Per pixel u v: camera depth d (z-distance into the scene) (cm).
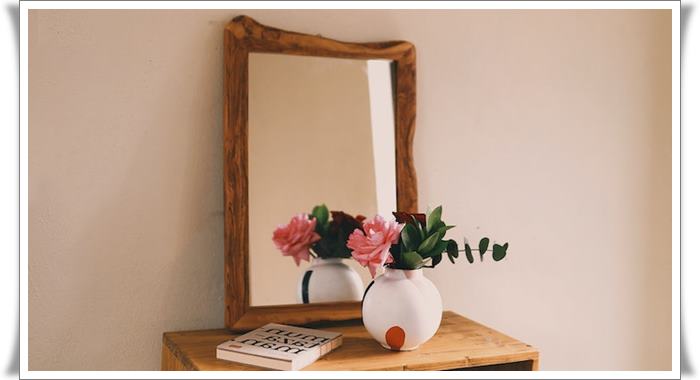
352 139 190
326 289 186
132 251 179
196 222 184
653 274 233
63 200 174
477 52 208
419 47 202
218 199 186
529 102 215
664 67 231
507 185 213
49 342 174
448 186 206
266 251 181
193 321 184
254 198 181
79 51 174
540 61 216
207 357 158
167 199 182
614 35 225
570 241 222
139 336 180
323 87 188
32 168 171
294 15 190
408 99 194
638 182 230
